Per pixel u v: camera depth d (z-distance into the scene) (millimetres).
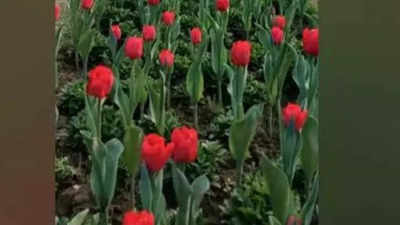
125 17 3850
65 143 3025
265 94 3236
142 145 2555
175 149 2463
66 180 2898
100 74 2744
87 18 3500
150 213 2385
